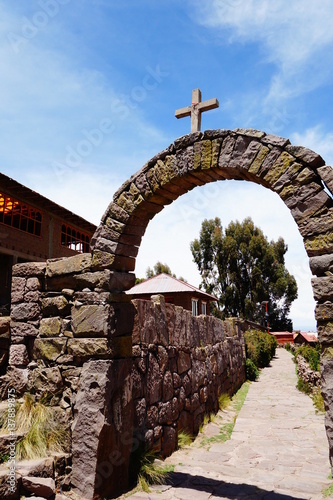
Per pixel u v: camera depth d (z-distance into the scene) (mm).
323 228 4512
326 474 6094
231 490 5375
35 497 4508
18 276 6375
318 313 4398
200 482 5664
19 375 5977
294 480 5793
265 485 5594
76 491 5035
